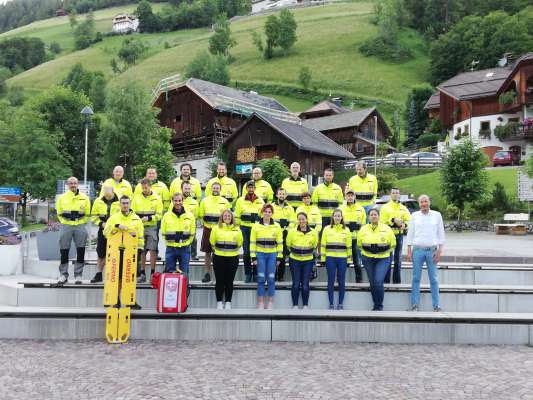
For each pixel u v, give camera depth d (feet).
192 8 581.12
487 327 29.84
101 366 24.70
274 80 348.38
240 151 139.13
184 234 34.55
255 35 403.95
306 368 24.57
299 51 394.73
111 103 137.28
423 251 33.65
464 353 27.50
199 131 155.02
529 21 288.10
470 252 55.01
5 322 30.40
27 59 510.99
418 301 34.12
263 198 40.70
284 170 113.80
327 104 240.32
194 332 30.40
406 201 86.79
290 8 536.01
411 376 23.29
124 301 29.66
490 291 35.58
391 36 378.73
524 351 27.96
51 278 47.47
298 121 174.19
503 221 98.99
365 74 340.80
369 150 190.08
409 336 30.04
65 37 606.96
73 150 161.07
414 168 146.30
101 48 517.55
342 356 26.81
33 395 20.67
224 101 151.74
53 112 159.43
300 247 34.30
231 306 36.27
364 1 527.40
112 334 29.43
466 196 98.84
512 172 122.01
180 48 454.81
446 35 313.94
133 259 29.94
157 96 163.84
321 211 40.32
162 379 22.71
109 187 37.04
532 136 142.92
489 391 21.27
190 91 157.38
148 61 427.74
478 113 161.27
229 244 33.45
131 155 137.49
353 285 36.88
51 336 30.32
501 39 282.15
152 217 37.17
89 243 50.08
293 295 34.63
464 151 100.73
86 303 36.06
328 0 556.51
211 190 38.32
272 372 23.81
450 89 172.65
